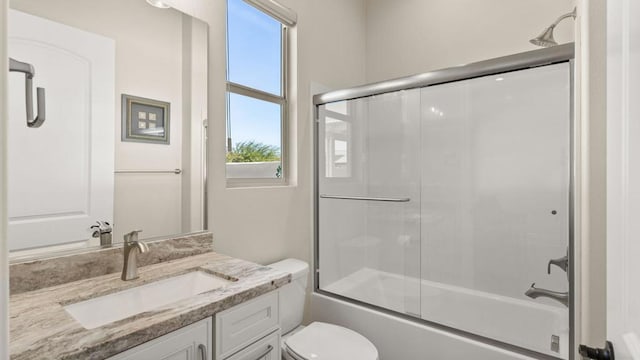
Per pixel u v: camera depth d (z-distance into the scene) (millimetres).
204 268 1260
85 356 681
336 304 2105
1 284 296
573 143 1504
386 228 2260
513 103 1721
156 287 1144
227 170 1740
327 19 2377
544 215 1693
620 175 461
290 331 1735
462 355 1653
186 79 1463
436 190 2061
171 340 836
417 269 2146
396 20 2717
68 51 1107
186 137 1463
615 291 481
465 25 2402
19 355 655
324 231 2246
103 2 1197
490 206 1879
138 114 1297
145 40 1319
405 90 2061
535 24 2135
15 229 998
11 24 988
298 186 2111
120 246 1226
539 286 1717
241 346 1029
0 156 297
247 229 1753
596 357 510
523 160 1723
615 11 492
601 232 892
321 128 2248
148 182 1327
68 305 937
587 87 913
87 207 1152
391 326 1885
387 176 2230
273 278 1146
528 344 1648
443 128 1984
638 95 377
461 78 1847
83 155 1145
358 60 2766
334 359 1380
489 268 1896
